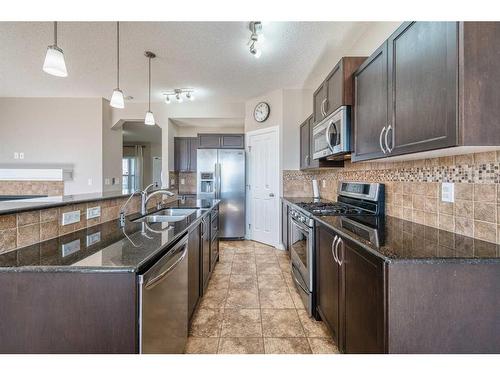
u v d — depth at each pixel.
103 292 1.00
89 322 1.00
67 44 2.82
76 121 4.71
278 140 4.30
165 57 3.14
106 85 4.10
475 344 1.02
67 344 1.00
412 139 1.27
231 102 5.07
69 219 1.51
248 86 4.14
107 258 1.07
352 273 1.40
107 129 4.92
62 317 1.00
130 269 0.99
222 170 4.78
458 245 1.18
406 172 1.84
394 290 1.02
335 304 1.67
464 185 1.35
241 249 4.19
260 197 4.66
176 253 1.43
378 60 1.59
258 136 4.70
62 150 4.71
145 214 2.31
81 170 4.72
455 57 1.00
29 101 4.68
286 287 2.71
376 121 1.62
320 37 2.68
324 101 2.42
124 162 8.46
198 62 3.28
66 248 1.21
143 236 1.44
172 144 5.50
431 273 1.03
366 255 1.23
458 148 1.08
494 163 1.19
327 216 2.03
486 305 1.03
